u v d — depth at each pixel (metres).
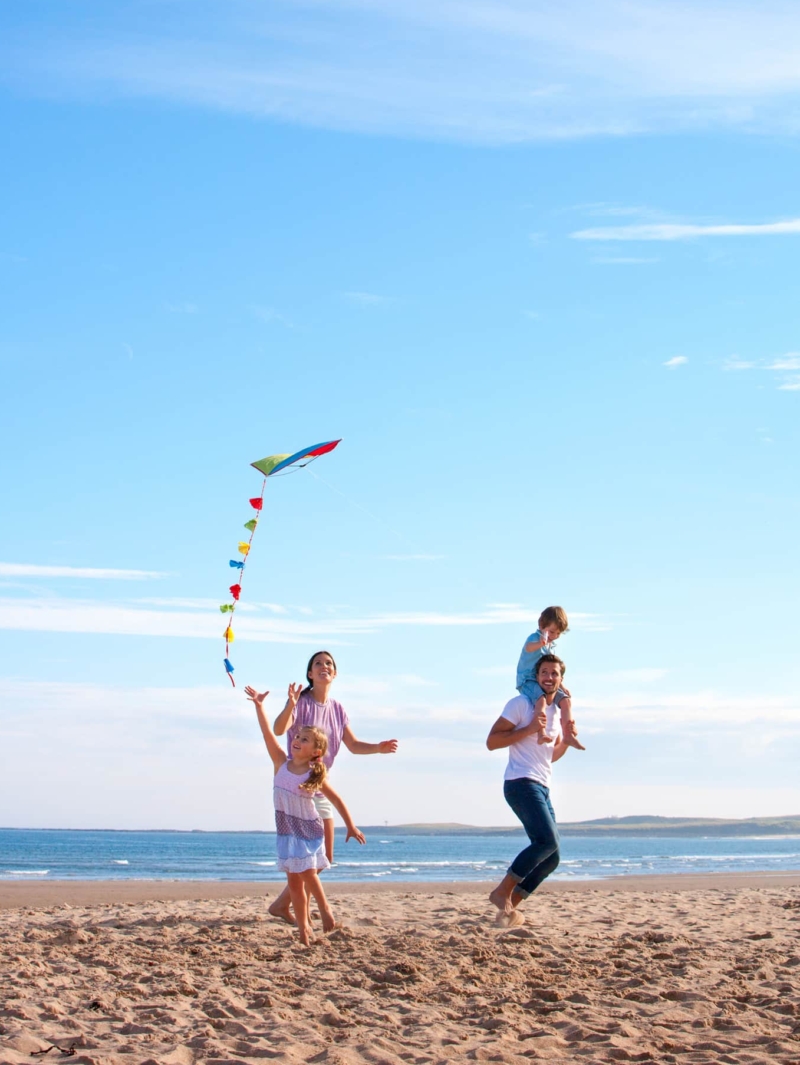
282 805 6.06
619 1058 3.49
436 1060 3.45
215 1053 3.51
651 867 34.66
